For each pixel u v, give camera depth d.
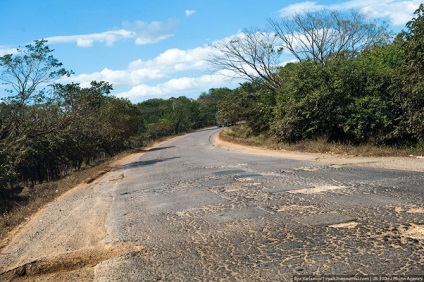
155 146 48.69
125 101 47.66
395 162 12.16
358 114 17.33
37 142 27.84
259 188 9.61
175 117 88.44
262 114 33.62
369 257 4.41
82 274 5.30
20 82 23.09
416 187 7.97
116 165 25.77
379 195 7.51
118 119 43.62
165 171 16.66
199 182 11.81
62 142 31.11
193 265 4.89
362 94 18.31
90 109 32.50
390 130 16.69
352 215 6.26
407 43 14.61
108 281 4.77
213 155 22.25
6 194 20.22
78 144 34.59
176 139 61.78
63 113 27.97
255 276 4.28
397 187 8.15
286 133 22.50
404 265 4.10
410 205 6.53
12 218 10.46
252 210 7.36
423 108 14.55
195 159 20.78
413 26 14.27
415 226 5.39
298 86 20.97
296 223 6.13
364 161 13.05
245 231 6.05
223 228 6.36
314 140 20.23
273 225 6.18
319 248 4.89
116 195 11.77
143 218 7.89
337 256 4.55
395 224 5.57
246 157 18.72
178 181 12.68
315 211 6.76
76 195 13.36
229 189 9.98
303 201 7.64
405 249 4.55
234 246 5.39
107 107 42.62
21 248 7.12
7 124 23.77
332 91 19.05
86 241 6.77
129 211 8.87
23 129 24.98
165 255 5.43
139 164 23.53
